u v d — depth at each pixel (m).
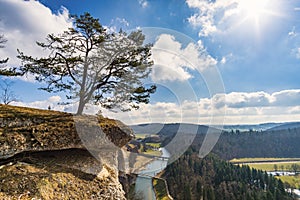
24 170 4.69
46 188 4.49
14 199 3.82
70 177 5.28
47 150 5.51
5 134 4.82
